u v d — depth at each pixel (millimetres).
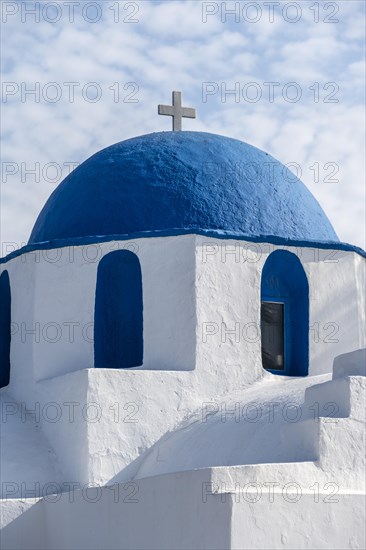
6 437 14922
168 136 16875
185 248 15109
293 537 11305
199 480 11500
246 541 11102
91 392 14305
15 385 16016
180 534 11680
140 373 14570
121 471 14203
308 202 16531
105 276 15656
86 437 14180
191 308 14961
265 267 15836
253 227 15703
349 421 12062
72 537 13414
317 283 15719
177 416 14609
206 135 16953
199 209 15672
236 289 15172
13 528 13859
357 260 16000
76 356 15398
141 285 15391
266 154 16891
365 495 11703
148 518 12195
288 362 15773
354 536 11555
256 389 14773
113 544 12703
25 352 15812
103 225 15891
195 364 14836
